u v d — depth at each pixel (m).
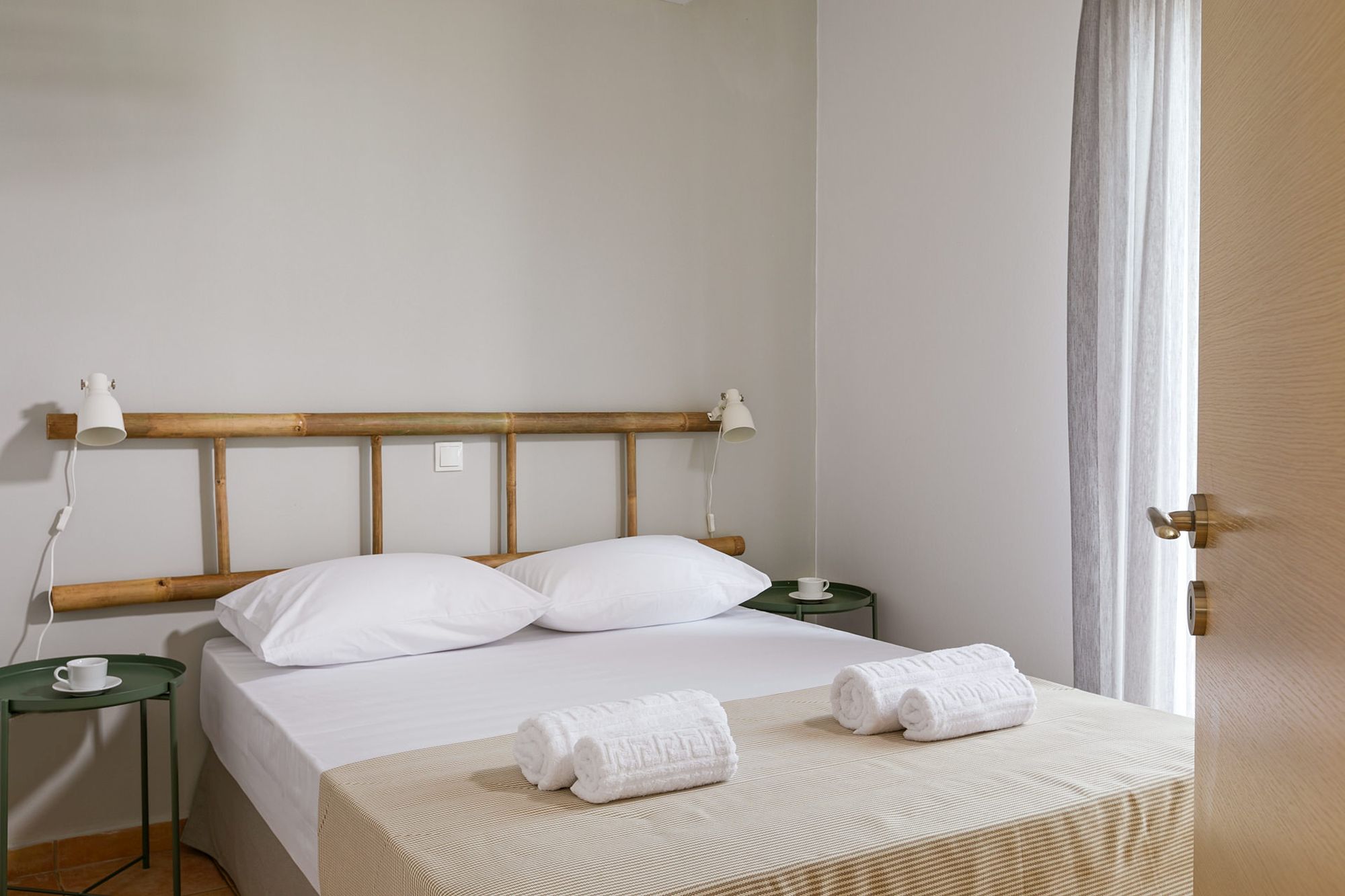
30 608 2.43
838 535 3.59
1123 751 1.62
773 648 2.48
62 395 2.46
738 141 3.49
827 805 1.38
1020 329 2.89
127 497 2.54
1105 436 2.51
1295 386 0.62
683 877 1.17
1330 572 0.55
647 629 2.74
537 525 3.13
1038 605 2.86
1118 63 2.48
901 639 3.32
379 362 2.87
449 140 2.97
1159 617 2.39
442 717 1.88
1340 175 0.54
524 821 1.34
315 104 2.77
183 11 2.60
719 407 3.34
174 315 2.59
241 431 2.61
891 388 3.35
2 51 2.40
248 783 2.05
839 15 3.54
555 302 3.15
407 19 2.90
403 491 2.91
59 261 2.46
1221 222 0.81
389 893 1.28
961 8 3.06
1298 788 0.60
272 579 2.48
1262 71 0.69
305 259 2.76
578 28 3.17
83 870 2.46
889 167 3.34
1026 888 1.35
